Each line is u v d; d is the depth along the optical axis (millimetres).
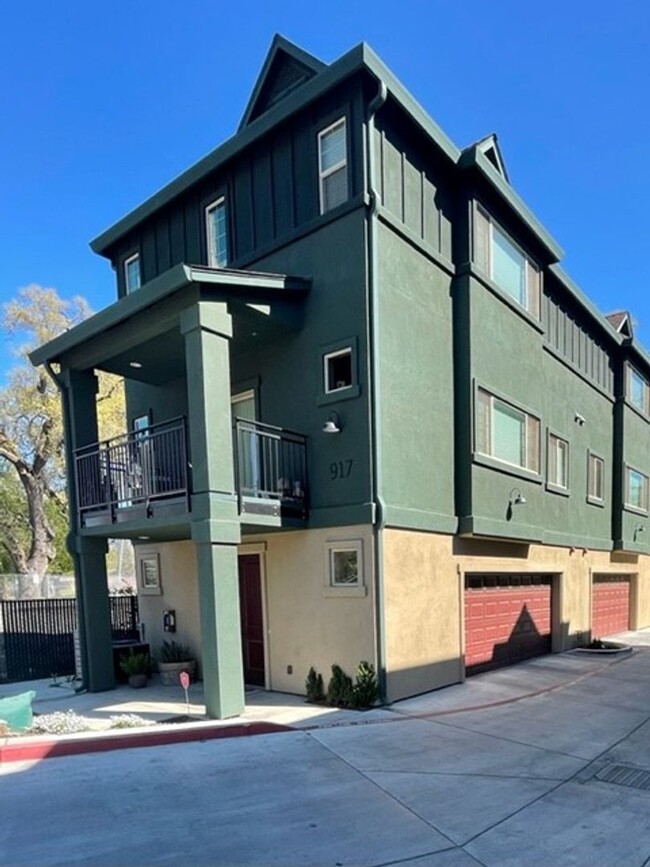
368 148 8016
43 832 4023
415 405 8656
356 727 6707
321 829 4066
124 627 11812
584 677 10156
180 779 5059
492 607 10867
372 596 7699
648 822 4270
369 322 7914
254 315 8172
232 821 4191
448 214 9695
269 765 5426
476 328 9758
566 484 13961
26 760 5625
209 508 7027
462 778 5141
